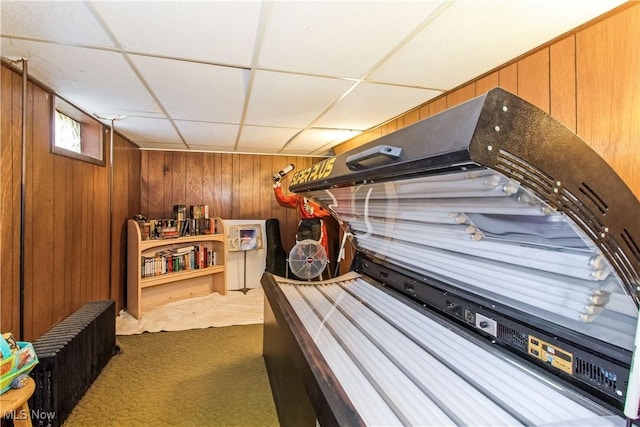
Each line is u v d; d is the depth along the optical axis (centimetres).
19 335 188
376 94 225
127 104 247
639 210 73
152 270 374
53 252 227
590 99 137
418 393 90
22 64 177
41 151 212
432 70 184
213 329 331
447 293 131
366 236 183
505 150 60
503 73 179
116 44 155
